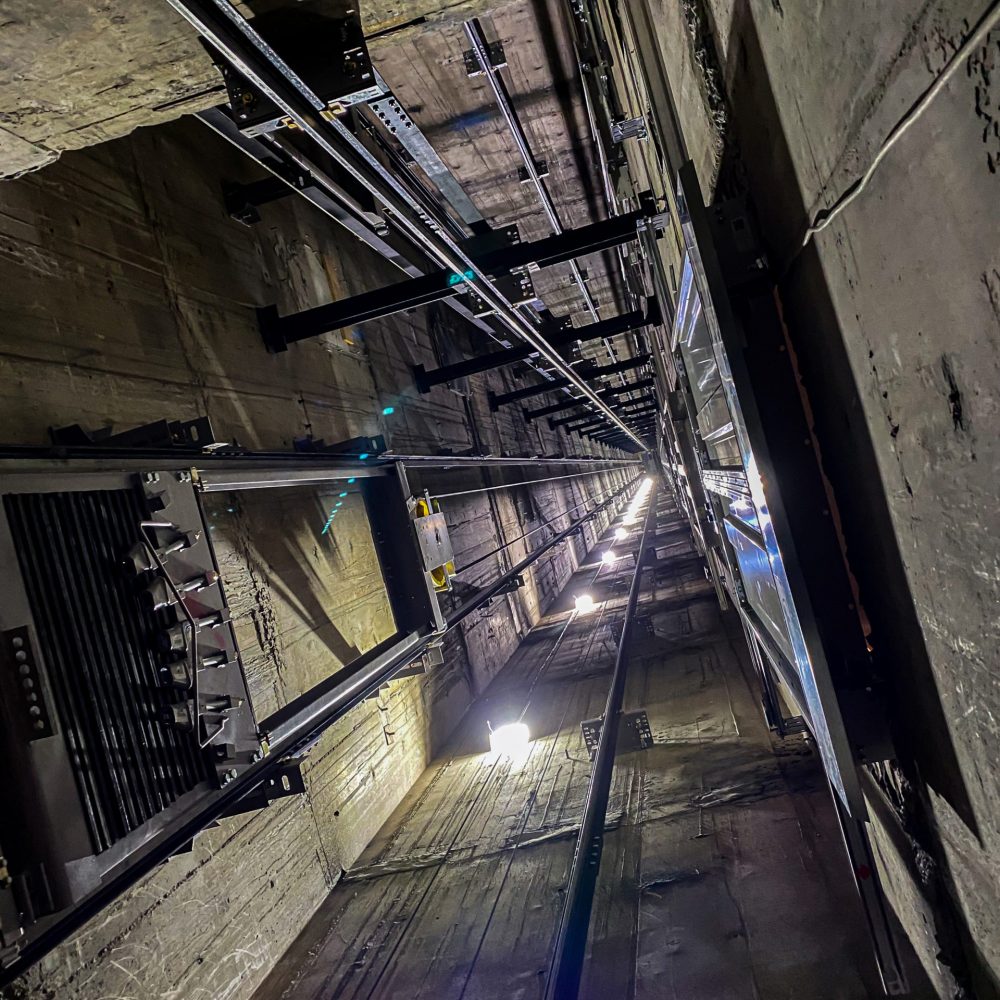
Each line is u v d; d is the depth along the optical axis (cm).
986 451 109
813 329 186
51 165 387
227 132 421
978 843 158
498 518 1290
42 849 218
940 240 104
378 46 237
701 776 552
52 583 243
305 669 536
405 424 867
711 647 906
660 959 369
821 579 208
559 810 573
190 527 309
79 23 175
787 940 351
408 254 575
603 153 708
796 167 161
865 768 244
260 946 449
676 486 2112
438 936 452
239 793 303
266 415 545
